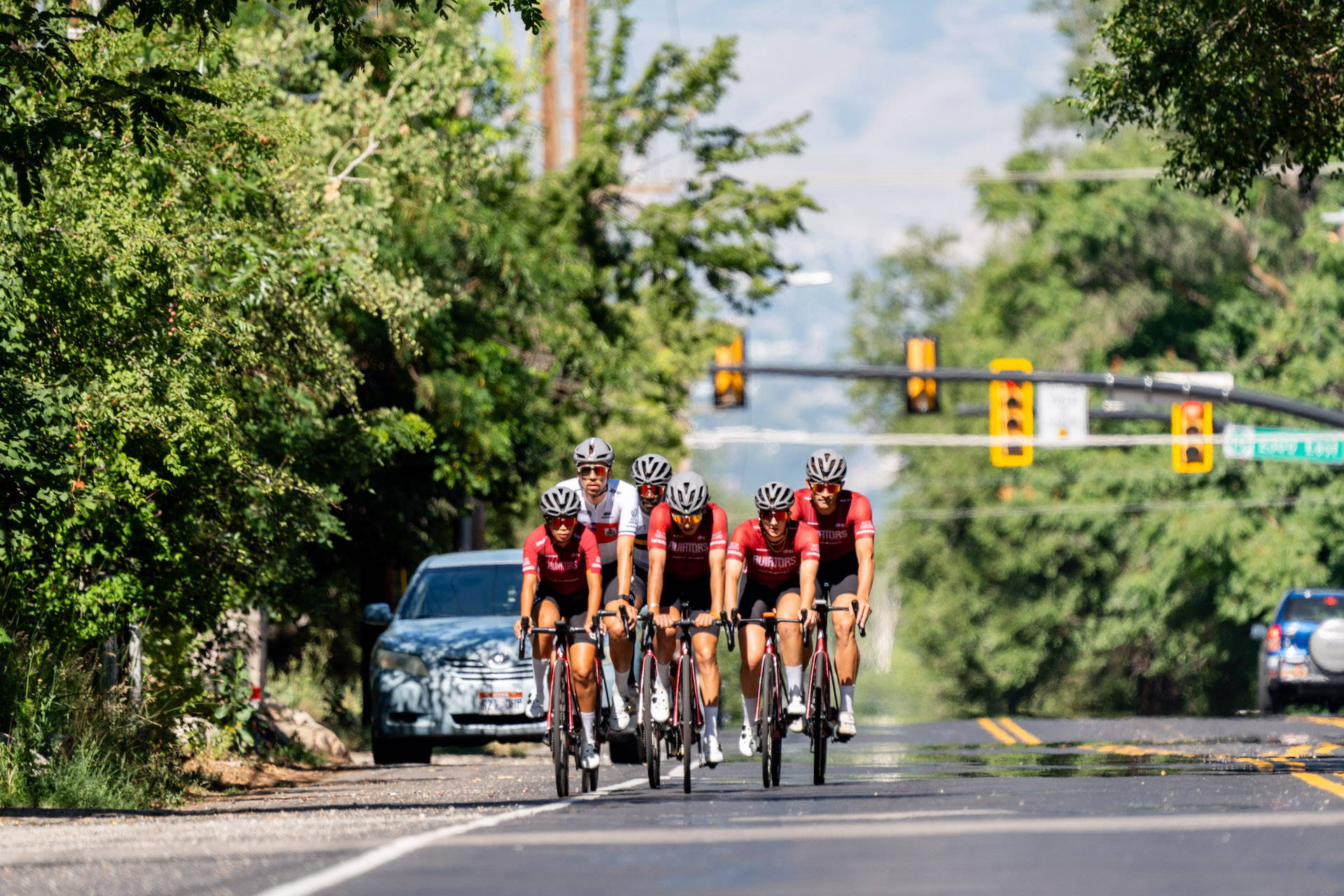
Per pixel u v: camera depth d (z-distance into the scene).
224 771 49.25
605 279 92.81
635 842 26.05
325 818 32.28
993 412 103.56
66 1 39.44
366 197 61.25
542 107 119.44
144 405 40.91
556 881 21.86
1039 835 26.19
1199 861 23.22
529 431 80.31
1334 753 48.91
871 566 37.59
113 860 24.56
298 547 56.72
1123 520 156.62
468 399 72.81
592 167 91.25
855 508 37.84
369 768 55.03
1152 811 29.86
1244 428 106.69
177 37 47.41
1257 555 144.00
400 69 62.09
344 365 50.97
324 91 60.03
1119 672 178.25
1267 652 85.50
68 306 40.59
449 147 61.50
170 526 43.53
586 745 37.00
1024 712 179.88
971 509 187.00
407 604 58.62
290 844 26.23
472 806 35.31
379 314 60.12
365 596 81.00
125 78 39.84
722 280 97.81
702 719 37.47
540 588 37.50
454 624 56.38
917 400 100.38
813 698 37.69
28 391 38.41
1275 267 156.50
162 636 49.19
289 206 50.56
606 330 91.94
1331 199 146.75
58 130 37.25
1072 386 112.88
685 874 22.42
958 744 58.62
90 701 42.34
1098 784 37.19
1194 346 159.75
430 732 54.44
